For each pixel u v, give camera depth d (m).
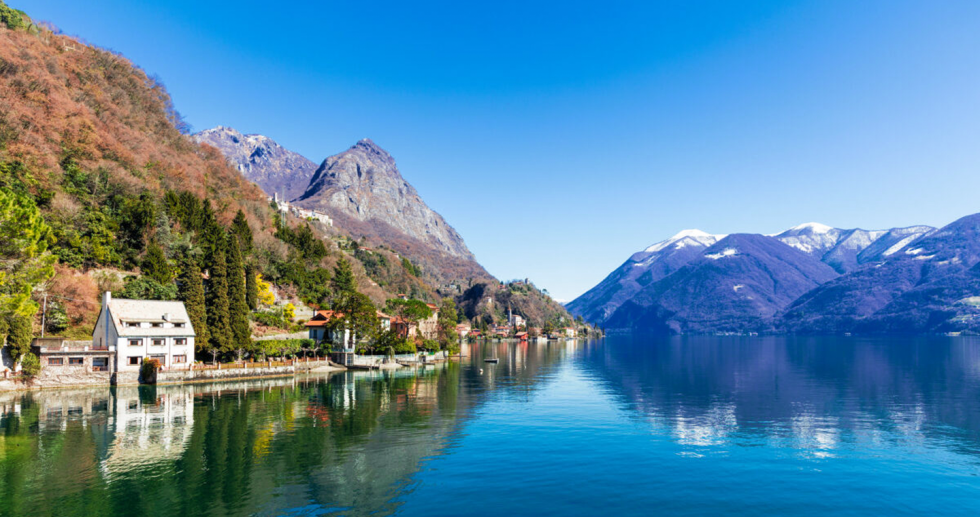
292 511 37.94
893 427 68.75
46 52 159.00
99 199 126.38
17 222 70.12
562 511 38.69
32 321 85.31
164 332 96.50
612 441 59.12
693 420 72.38
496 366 160.00
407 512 38.16
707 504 40.41
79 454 50.34
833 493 43.19
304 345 134.00
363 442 57.09
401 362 144.88
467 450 54.59
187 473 45.66
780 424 70.25
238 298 110.56
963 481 46.41
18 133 118.19
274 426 63.56
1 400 75.31
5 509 37.25
